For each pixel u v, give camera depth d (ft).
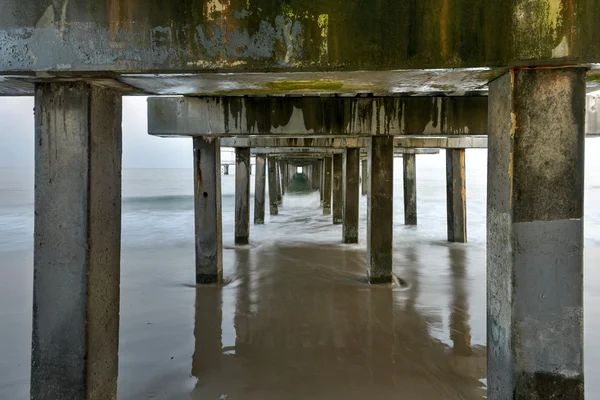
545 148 9.40
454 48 9.08
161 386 14.71
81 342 10.30
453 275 29.55
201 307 22.79
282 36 9.22
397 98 23.03
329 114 23.32
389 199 26.76
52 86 10.24
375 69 9.25
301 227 53.31
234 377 15.35
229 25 9.25
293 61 9.23
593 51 8.83
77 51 9.39
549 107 9.36
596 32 8.82
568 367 9.52
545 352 9.55
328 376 15.46
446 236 46.21
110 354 11.23
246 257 35.63
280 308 22.70
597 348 17.11
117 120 11.44
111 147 11.14
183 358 16.81
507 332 9.79
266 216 65.36
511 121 9.42
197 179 26.55
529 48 8.95
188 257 35.12
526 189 9.47
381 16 9.14
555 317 9.50
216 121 23.54
